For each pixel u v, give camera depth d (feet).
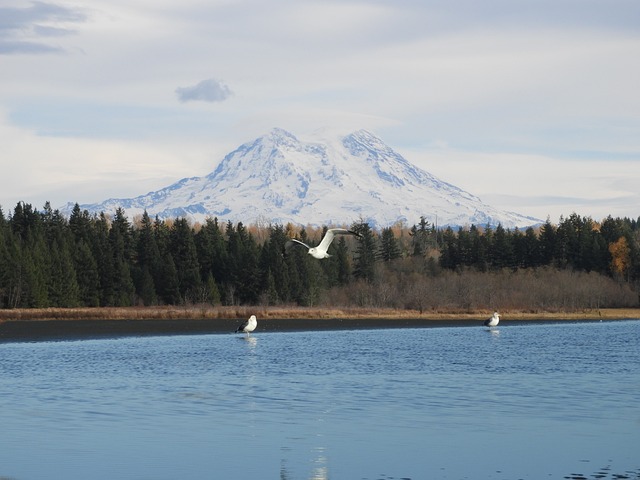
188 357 400.88
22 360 380.78
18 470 169.99
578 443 196.65
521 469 173.68
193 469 172.24
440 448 191.21
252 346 474.49
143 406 245.24
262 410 238.68
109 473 168.35
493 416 229.66
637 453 187.11
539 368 354.13
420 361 384.68
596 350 455.22
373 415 230.89
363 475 169.17
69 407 242.78
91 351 431.43
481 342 519.19
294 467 174.60
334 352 435.12
